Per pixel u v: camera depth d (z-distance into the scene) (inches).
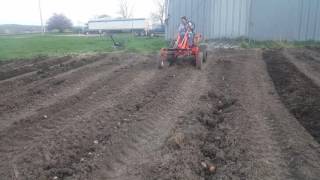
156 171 226.4
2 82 526.3
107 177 224.5
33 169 234.1
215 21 1094.4
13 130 308.8
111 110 356.8
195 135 282.8
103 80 514.6
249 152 249.3
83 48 1066.1
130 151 260.5
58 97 423.5
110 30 2581.2
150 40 1370.6
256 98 394.0
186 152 251.4
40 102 404.5
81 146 268.2
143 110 355.9
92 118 332.2
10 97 429.7
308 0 1052.5
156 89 444.1
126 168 235.0
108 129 302.5
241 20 1081.4
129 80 510.0
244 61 689.0
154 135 289.1
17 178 222.5
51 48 1091.9
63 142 275.6
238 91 426.9
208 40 1094.4
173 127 303.6
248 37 1084.5
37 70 652.1
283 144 263.0
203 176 224.4
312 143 265.0
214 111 354.9
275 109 350.9
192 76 525.0
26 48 1106.1
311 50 877.8
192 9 1100.5
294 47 951.6
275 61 669.9
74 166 235.9
